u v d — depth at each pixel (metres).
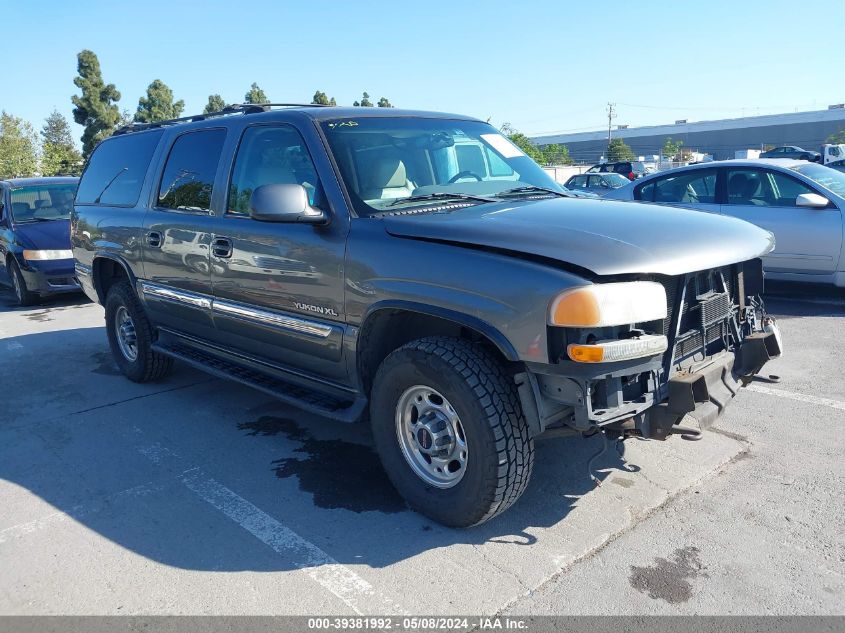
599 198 4.22
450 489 3.31
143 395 5.56
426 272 3.22
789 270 7.89
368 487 3.87
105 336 7.75
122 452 4.44
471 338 3.39
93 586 3.02
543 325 2.86
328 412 3.81
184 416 5.05
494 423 3.04
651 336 2.99
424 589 2.92
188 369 6.29
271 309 4.13
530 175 4.50
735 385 3.54
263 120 4.27
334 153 3.82
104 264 6.01
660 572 2.99
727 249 3.35
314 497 3.77
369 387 3.75
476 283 3.04
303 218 3.59
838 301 8.06
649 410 3.17
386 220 3.49
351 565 3.12
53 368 6.45
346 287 3.58
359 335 3.58
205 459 4.30
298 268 3.84
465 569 3.05
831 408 4.79
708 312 3.44
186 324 5.04
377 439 3.58
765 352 3.71
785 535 3.25
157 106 45.44
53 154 36.31
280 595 2.92
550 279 2.86
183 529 3.47
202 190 4.68
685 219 3.54
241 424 4.86
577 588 2.90
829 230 7.52
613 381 2.96
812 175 7.87
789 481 3.77
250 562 3.17
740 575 2.96
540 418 3.06
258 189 3.53
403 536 3.34
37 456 4.42
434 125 4.38
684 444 4.24
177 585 3.01
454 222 3.31
